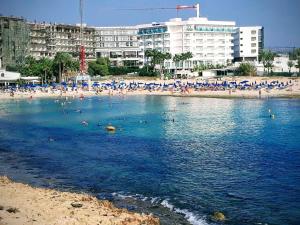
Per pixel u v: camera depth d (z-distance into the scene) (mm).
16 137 68000
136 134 67562
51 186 38562
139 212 30828
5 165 47656
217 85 161875
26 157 51875
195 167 44469
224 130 69312
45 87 174875
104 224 26562
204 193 35469
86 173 43062
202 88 158000
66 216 27953
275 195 34594
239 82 172625
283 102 114375
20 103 133625
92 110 108375
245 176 40531
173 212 30906
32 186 38219
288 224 28609
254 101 119062
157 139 62250
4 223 26219
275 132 66312
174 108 106688
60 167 46062
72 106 120750
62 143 61062
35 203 31047
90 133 70062
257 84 161000
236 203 32844
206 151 52625
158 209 31625
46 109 114000
